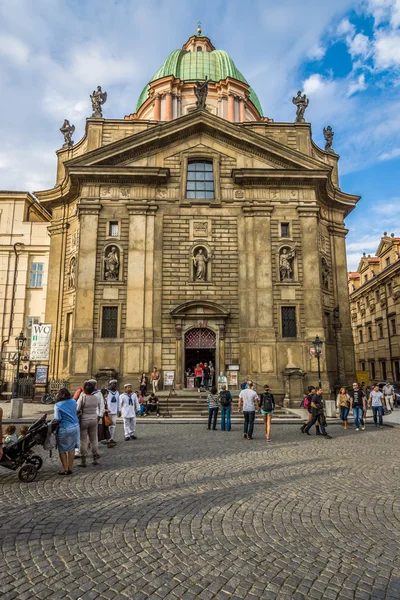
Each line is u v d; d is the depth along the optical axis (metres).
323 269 31.05
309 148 31.64
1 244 36.09
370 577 5.12
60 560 5.49
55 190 32.56
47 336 26.89
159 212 29.12
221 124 30.06
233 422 19.92
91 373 26.67
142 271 28.09
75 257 30.20
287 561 5.52
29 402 27.97
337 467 10.66
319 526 6.73
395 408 29.58
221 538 6.22
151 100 41.56
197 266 28.58
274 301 28.34
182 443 14.15
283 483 9.14
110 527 6.59
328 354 29.78
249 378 27.06
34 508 7.46
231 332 27.94
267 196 29.73
